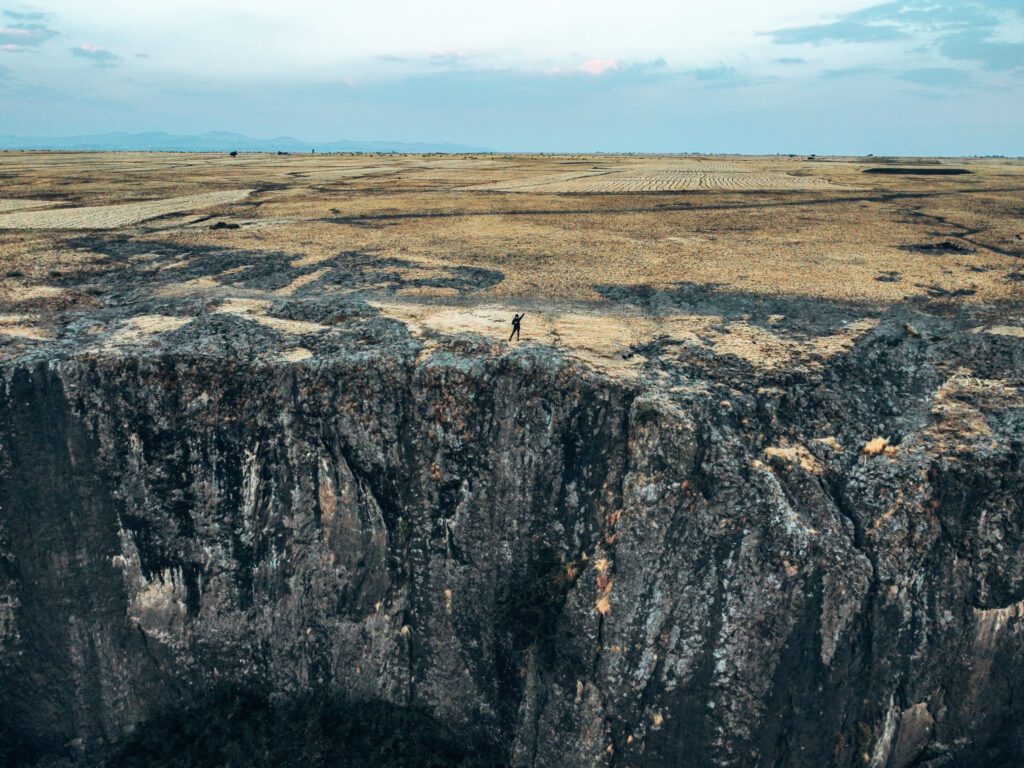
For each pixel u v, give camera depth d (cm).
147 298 4597
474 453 3222
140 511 3353
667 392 3052
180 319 3988
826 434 3036
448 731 3309
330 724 3334
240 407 3334
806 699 2714
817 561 2706
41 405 3272
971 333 3750
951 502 2736
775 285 4700
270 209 8525
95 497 3322
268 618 3384
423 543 3275
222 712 3362
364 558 3334
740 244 6175
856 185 11138
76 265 5441
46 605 3322
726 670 2759
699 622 2792
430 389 3266
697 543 2808
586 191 10500
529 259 5606
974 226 6925
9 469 3238
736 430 2947
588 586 2956
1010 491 2705
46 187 10969
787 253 5744
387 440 3288
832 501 2830
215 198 9744
